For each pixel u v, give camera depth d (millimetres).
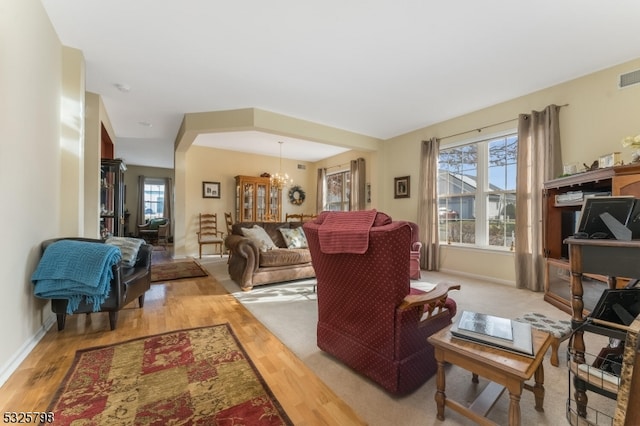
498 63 2963
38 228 2080
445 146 4766
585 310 2455
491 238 4234
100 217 4078
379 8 2170
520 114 3650
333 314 1785
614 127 2982
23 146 1819
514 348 1106
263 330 2270
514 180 3945
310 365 1742
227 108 4230
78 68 2729
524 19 2283
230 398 1416
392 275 1409
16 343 1717
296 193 8109
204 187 6801
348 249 1501
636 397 803
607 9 2162
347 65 3021
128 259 2646
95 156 3686
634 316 1246
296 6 2154
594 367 1211
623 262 1169
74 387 1489
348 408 1355
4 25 1586
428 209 4859
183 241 6172
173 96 3816
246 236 4027
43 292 1986
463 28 2400
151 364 1728
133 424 1229
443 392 1271
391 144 5773
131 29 2445
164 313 2650
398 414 1315
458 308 2838
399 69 3098
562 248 3016
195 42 2635
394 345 1438
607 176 2311
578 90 3248
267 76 3268
